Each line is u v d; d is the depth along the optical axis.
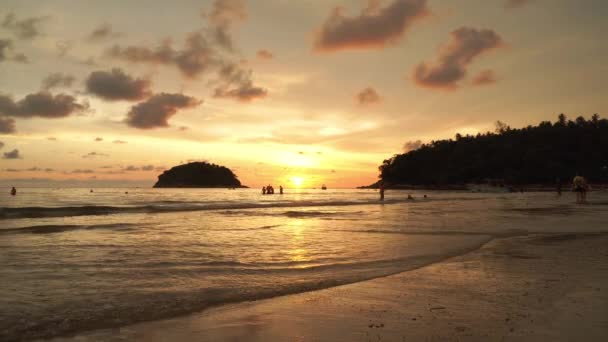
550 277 7.84
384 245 12.39
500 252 10.83
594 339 4.66
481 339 4.71
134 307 6.15
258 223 19.77
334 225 18.59
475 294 6.71
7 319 5.53
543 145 150.75
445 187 154.12
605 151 141.38
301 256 10.59
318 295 6.84
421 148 186.38
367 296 6.75
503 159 148.50
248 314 5.85
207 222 20.17
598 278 7.71
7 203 36.69
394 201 44.47
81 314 5.80
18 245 12.28
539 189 108.31
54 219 21.64
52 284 7.54
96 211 26.83
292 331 5.13
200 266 9.27
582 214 22.92
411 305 6.18
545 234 14.36
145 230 16.44
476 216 22.73
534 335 4.80
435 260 9.92
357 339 4.82
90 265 9.33
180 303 6.38
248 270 8.88
